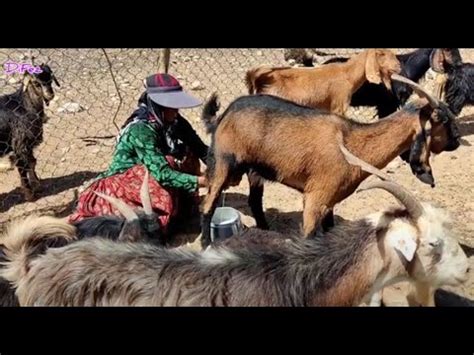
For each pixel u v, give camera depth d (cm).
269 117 232
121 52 496
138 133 238
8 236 166
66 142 355
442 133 238
